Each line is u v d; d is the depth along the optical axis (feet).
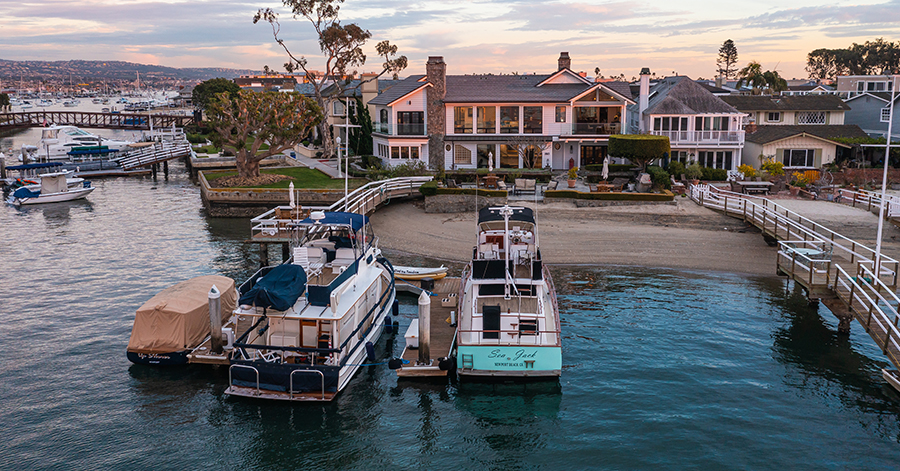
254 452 58.70
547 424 62.95
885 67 527.81
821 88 321.32
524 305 73.97
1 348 78.64
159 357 73.51
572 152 184.24
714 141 177.58
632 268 110.11
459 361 69.62
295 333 72.13
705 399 66.69
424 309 71.77
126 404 66.18
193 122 376.89
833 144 184.14
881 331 69.21
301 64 223.51
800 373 72.23
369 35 221.66
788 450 57.98
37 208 171.94
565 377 71.87
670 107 180.14
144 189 205.87
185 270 111.04
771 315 88.94
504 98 181.57
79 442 59.47
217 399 67.51
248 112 169.89
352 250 84.17
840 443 59.06
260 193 156.46
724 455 57.36
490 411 65.62
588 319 87.86
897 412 64.18
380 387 70.79
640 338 81.56
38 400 66.59
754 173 164.25
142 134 305.53
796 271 88.58
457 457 58.13
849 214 131.64
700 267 110.01
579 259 114.52
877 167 182.91
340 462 57.41
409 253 120.67
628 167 173.88
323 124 225.56
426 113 184.85
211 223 150.82
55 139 244.83
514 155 184.14
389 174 168.96
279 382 67.05
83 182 197.57
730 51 518.78
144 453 58.13
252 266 113.39
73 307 92.79
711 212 134.62
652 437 60.23
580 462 56.90
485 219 81.61
